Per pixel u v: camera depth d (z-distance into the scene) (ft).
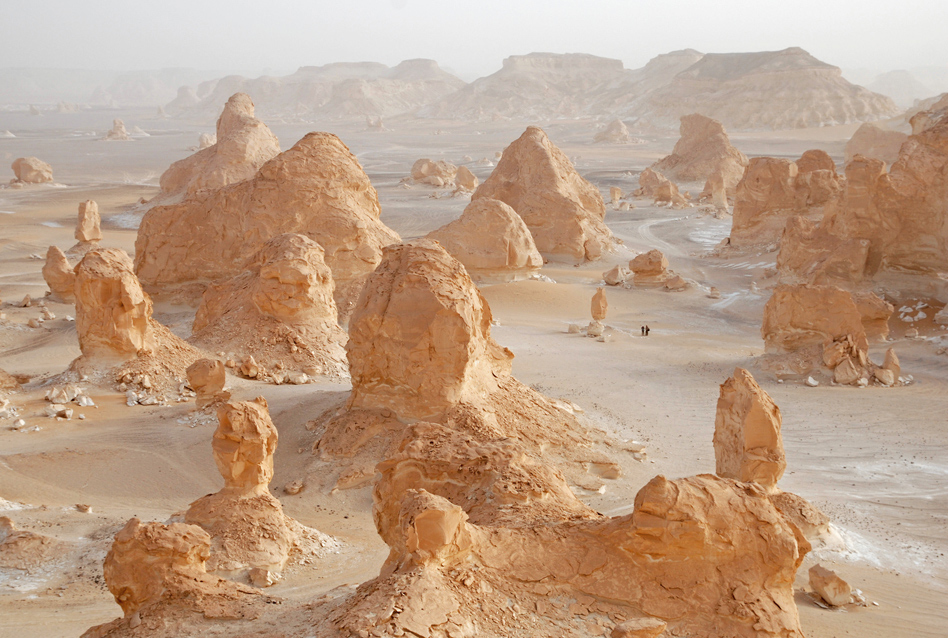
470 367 74.23
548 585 34.58
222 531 49.70
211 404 79.87
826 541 58.23
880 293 144.46
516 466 45.98
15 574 46.21
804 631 44.91
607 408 92.22
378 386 73.05
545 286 164.35
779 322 113.19
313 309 99.76
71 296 146.51
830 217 160.76
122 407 80.43
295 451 72.69
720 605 34.30
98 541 51.08
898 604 49.57
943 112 199.82
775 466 59.72
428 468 46.19
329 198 138.21
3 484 62.75
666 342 129.39
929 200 140.36
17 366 102.32
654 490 35.47
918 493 69.97
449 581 32.91
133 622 33.91
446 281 72.28
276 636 30.66
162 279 147.02
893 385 103.60
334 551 53.11
